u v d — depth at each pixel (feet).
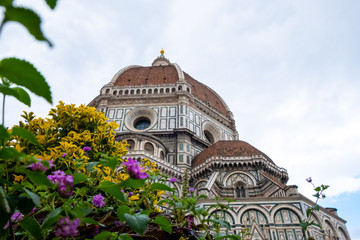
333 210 114.52
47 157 15.99
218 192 119.75
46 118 26.03
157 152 142.72
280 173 138.82
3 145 7.18
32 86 6.02
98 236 9.78
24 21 4.39
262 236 83.82
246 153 142.31
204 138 180.55
